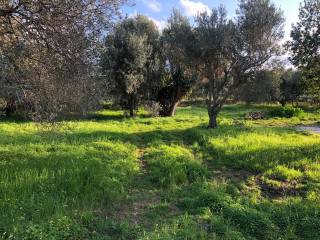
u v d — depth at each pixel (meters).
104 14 4.76
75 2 4.45
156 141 8.38
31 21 4.50
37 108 4.57
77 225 3.48
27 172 4.70
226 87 11.21
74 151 6.46
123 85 14.54
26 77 4.41
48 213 3.65
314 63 7.79
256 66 9.97
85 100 5.09
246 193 4.97
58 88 4.76
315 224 3.94
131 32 15.23
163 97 16.58
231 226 3.82
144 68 15.11
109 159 6.14
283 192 5.09
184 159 6.32
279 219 4.06
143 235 3.40
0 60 3.82
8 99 4.29
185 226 3.68
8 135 8.17
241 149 7.32
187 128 10.99
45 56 4.67
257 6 9.66
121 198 4.40
